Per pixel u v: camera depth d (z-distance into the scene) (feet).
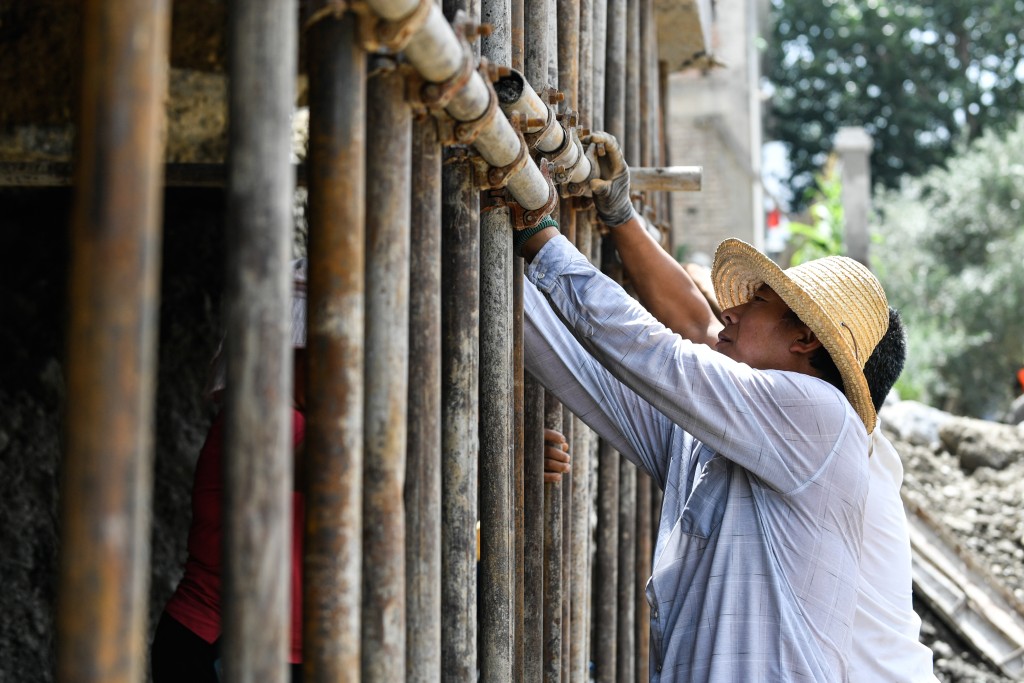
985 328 52.90
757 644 6.67
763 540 6.83
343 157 4.06
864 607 7.22
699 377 6.61
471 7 5.95
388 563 4.52
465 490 5.91
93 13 2.75
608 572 10.28
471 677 5.89
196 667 6.05
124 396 2.69
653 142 13.10
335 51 4.08
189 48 6.37
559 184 7.63
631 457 7.98
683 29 15.60
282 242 3.33
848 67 95.66
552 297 6.86
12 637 10.59
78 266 2.71
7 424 10.90
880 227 59.82
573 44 7.97
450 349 5.93
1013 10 92.12
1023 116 59.16
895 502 7.70
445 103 4.71
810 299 7.02
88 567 2.66
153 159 2.78
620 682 10.89
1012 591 18.29
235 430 3.27
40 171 7.47
